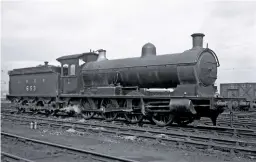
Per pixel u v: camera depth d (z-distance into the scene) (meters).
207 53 13.44
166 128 13.50
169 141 9.98
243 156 8.24
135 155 8.51
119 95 15.41
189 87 12.92
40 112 21.86
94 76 17.23
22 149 9.29
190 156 8.37
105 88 16.03
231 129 12.65
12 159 7.81
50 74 19.45
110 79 16.44
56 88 18.94
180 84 13.38
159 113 14.26
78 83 18.02
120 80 16.02
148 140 10.47
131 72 15.27
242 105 13.42
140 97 14.41
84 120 17.08
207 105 12.48
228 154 8.41
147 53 15.33
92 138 11.28
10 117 18.34
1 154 8.13
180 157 8.26
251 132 12.04
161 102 13.86
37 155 8.49
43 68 19.91
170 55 14.09
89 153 8.12
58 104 18.88
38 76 20.53
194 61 12.66
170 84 14.10
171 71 13.53
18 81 22.56
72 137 11.55
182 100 12.73
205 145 9.12
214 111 13.80
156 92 14.95
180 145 9.53
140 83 15.24
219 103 12.27
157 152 8.88
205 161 7.86
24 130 13.48
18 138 10.59
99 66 17.16
